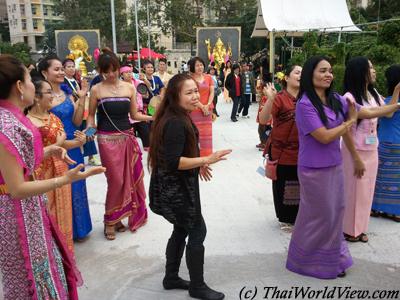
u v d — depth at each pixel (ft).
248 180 19.52
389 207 14.51
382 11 78.89
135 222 14.16
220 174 20.54
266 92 13.15
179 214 9.27
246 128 33.76
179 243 10.22
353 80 12.32
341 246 10.87
